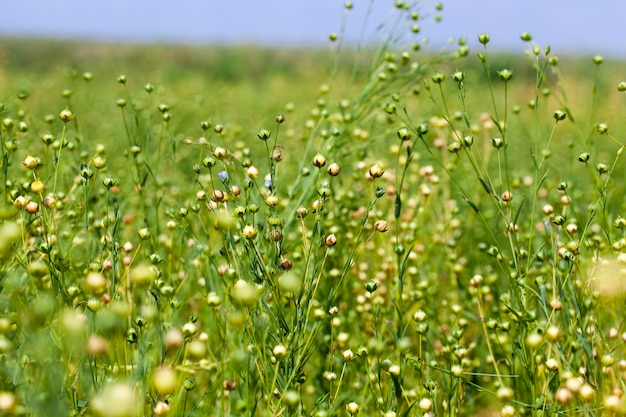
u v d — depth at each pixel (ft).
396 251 3.43
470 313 3.74
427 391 3.32
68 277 3.50
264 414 3.33
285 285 3.13
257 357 3.29
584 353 3.37
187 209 3.57
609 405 3.00
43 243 3.25
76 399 3.12
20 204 3.27
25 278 3.41
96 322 3.10
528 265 3.38
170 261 3.65
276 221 3.32
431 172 3.94
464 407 3.57
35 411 2.99
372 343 3.26
